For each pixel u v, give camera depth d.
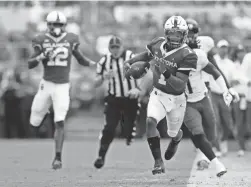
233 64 37.44
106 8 63.31
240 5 64.00
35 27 61.62
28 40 59.50
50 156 33.97
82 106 56.34
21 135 50.78
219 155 34.56
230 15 62.91
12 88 50.06
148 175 23.98
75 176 23.55
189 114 22.98
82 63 28.00
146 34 59.72
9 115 50.25
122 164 29.34
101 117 55.94
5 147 40.81
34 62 27.19
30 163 29.73
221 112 34.94
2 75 55.19
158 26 62.25
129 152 37.12
